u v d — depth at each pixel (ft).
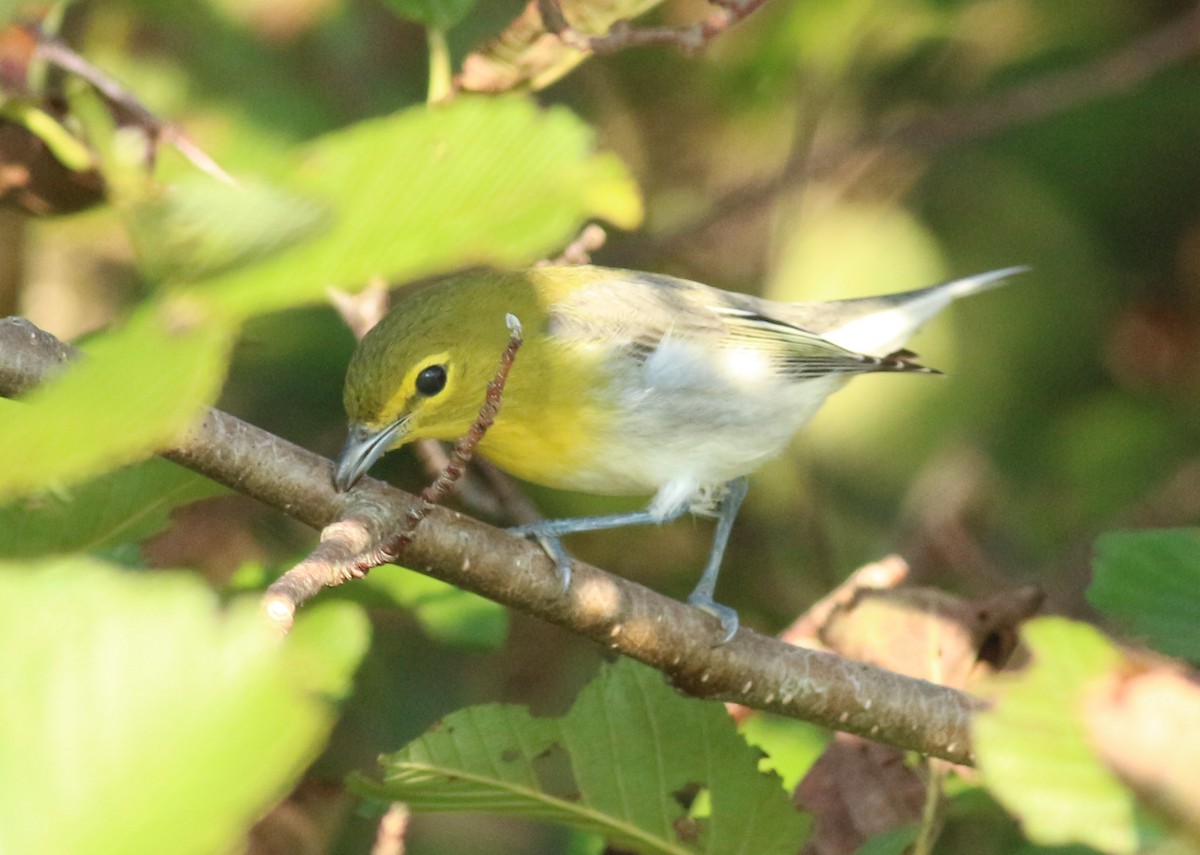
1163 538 17.29
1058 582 36.37
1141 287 48.55
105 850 6.81
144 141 26.07
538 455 31.07
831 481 46.70
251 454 20.01
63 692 7.07
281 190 8.63
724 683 22.25
